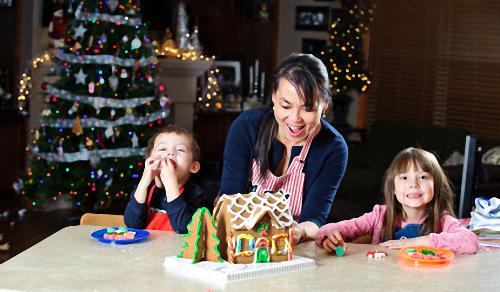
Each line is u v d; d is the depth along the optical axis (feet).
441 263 8.38
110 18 21.86
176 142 9.88
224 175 9.68
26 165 25.99
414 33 31.12
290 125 8.82
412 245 9.05
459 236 9.00
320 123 9.46
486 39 28.48
